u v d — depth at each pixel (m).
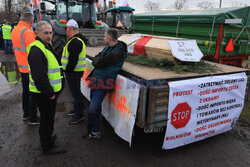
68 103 4.30
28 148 2.69
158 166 2.39
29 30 3.00
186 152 2.68
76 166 2.36
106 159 2.50
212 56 5.41
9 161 2.42
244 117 3.65
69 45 2.90
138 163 2.44
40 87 2.10
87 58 3.96
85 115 3.70
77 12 7.70
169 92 2.25
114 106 2.79
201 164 2.44
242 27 5.43
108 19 12.24
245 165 2.44
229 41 5.22
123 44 2.54
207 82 2.51
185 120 2.50
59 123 3.39
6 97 4.50
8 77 6.12
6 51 10.25
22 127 3.22
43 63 2.11
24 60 3.06
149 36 3.42
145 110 2.27
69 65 2.97
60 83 2.39
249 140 2.97
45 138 2.48
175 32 6.52
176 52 2.68
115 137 3.00
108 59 2.42
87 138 2.93
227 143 2.90
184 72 2.50
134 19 8.51
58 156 2.54
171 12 7.12
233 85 2.79
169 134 2.43
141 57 3.16
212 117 2.74
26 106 3.38
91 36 5.85
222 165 2.43
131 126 2.33
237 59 6.09
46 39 2.20
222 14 4.93
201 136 2.75
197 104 2.53
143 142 2.89
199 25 5.64
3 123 3.33
